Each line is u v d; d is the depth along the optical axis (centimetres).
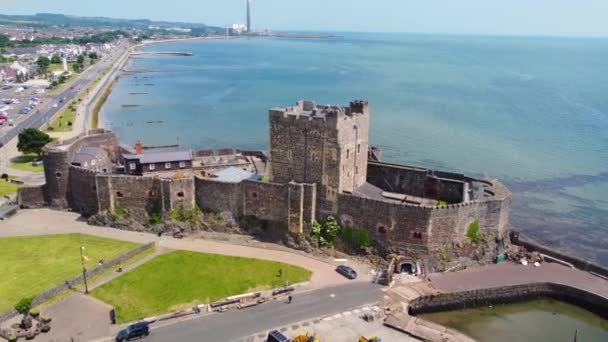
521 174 15638
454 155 17438
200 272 8550
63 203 11206
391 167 10944
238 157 13288
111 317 7225
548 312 8200
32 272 8362
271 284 8238
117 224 10256
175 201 10056
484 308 8262
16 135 18825
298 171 9731
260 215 9912
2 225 10344
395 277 8569
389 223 9000
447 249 8969
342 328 7094
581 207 13188
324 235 9525
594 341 7425
